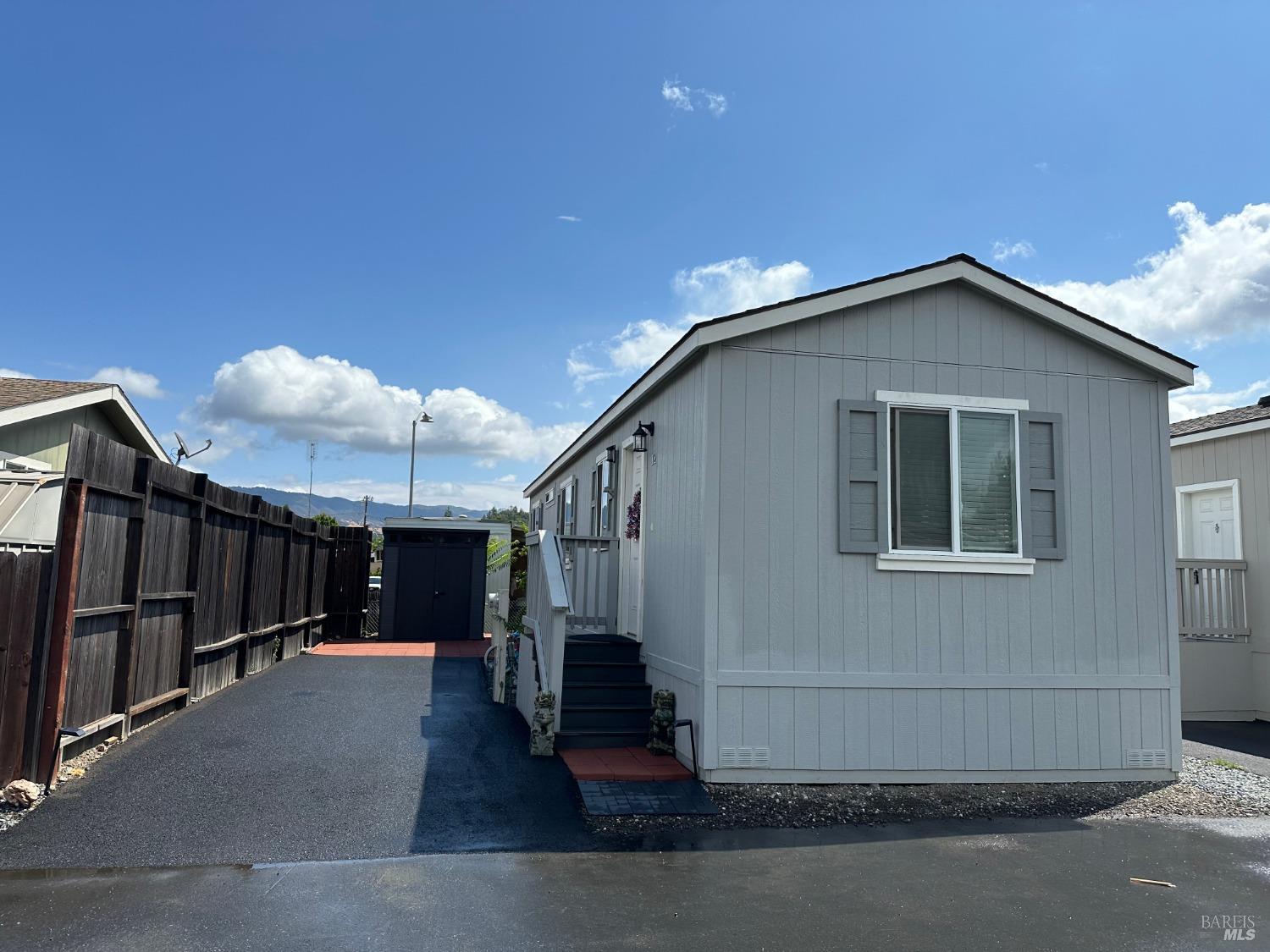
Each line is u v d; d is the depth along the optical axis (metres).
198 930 3.81
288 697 8.82
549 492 17.62
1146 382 7.79
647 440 8.91
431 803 5.83
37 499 7.79
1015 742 7.17
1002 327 7.54
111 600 6.34
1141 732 7.40
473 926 3.98
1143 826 6.09
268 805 5.60
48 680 5.55
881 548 7.05
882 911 4.36
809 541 6.99
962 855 5.34
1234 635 11.19
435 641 15.33
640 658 8.70
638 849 5.23
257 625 10.38
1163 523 7.66
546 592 8.02
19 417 9.71
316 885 4.41
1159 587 7.59
